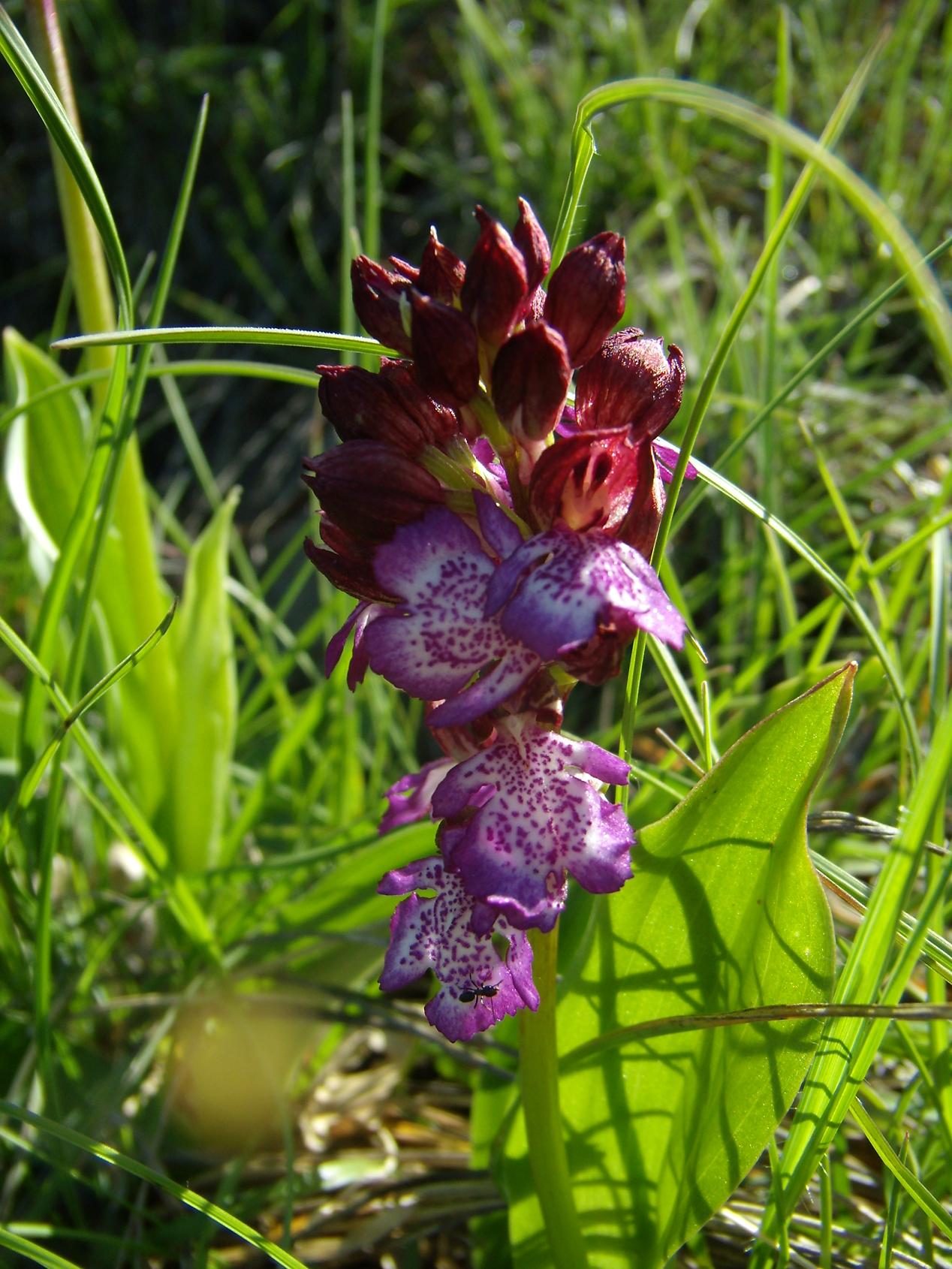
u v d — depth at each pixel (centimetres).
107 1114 16
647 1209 13
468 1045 16
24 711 16
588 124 13
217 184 38
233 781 23
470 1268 16
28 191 39
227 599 20
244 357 35
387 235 36
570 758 11
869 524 24
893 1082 16
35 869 19
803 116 35
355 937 16
